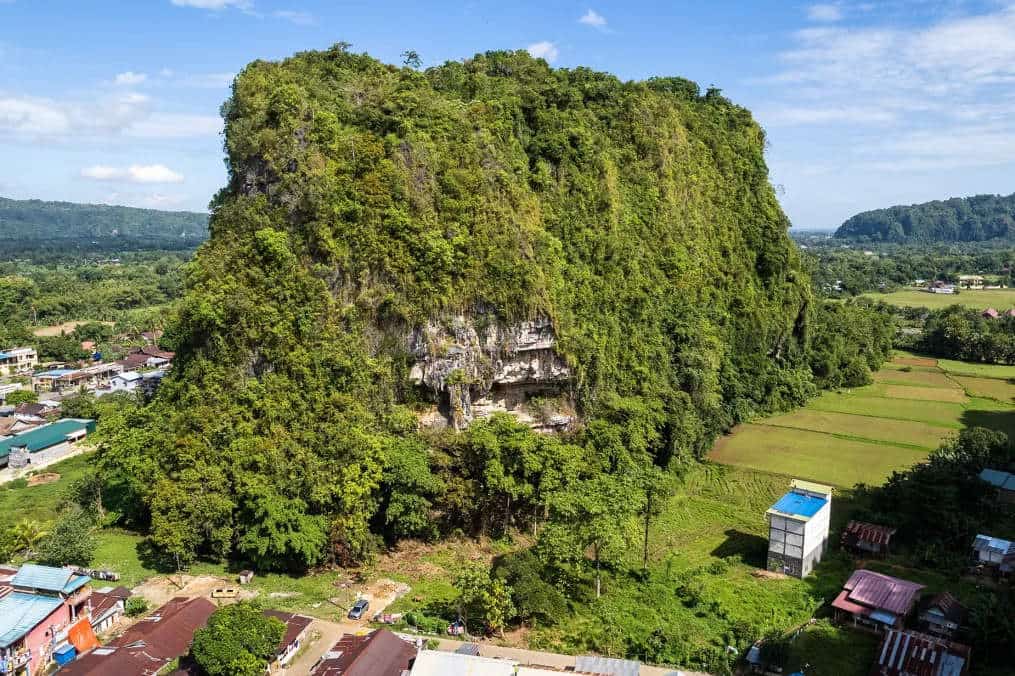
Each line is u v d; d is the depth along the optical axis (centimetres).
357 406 6372
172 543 5731
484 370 6969
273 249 6556
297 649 4734
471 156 7431
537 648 4788
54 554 5753
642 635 4934
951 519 6250
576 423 7525
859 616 5078
